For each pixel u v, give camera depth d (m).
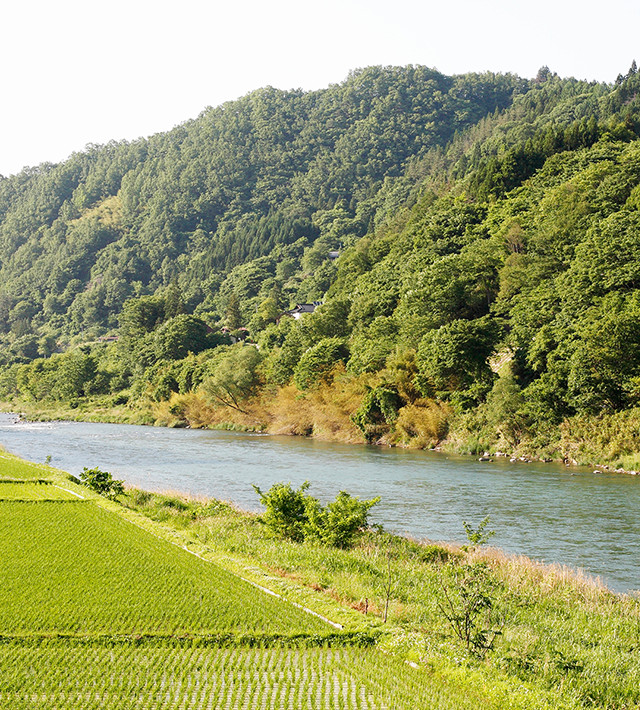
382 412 80.81
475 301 89.62
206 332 160.50
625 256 68.88
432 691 13.65
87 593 18.89
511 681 13.96
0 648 15.23
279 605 18.31
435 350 76.56
